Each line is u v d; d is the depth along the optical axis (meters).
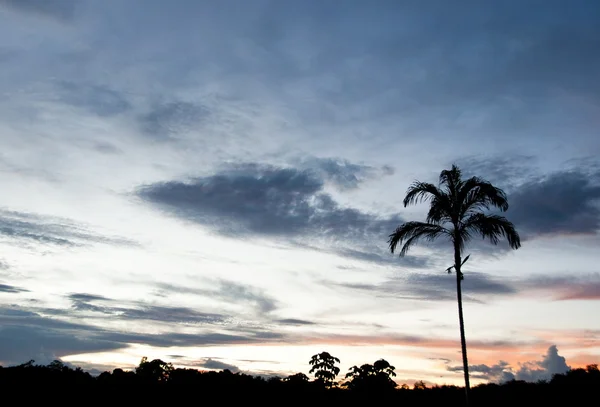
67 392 51.97
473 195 29.22
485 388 50.19
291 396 57.09
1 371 54.25
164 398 54.09
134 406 51.44
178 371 61.00
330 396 57.66
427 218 29.81
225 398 55.34
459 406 45.66
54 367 57.22
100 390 54.00
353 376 58.16
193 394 55.53
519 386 47.22
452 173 30.16
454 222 29.47
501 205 28.97
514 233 28.56
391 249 30.30
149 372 59.06
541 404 41.69
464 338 28.28
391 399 54.50
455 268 29.30
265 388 59.53
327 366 60.47
